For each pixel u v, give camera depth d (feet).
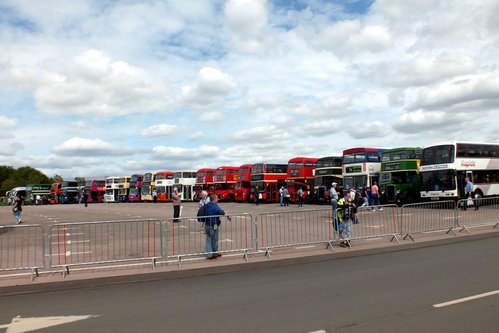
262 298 22.89
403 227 46.78
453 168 89.81
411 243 42.34
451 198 89.97
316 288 24.89
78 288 27.45
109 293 25.58
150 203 188.75
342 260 35.68
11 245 48.21
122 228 66.85
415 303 20.74
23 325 19.35
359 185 108.99
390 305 20.52
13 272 32.09
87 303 23.22
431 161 93.97
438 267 30.25
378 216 46.68
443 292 22.75
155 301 23.12
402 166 102.99
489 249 38.52
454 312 19.01
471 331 16.44
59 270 31.68
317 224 44.75
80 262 33.71
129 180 222.07
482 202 55.26
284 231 42.04
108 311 21.36
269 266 33.73
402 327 17.17
